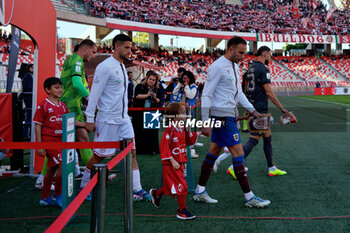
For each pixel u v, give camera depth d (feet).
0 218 9.21
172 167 9.13
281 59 140.15
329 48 147.64
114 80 10.11
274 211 9.59
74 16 84.48
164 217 9.30
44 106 10.34
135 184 10.98
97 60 37.14
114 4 105.91
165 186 9.20
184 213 9.09
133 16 106.73
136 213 9.69
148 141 18.89
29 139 14.73
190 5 132.67
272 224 8.59
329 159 16.93
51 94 10.54
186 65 119.65
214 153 10.44
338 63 140.26
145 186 12.43
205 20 130.21
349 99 83.97
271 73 134.62
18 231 8.29
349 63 139.85
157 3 120.98
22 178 13.74
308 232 8.02
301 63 139.13
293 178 13.29
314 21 146.51
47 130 10.40
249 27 134.72
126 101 10.68
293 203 10.25
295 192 11.40
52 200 10.37
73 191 9.33
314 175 13.71
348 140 23.30
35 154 14.38
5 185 12.71
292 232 8.03
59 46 69.77
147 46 126.93
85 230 8.29
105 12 97.81
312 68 137.90
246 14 142.41
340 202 10.27
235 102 10.20
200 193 10.57
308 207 9.86
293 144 21.89
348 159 16.88
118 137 10.50
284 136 25.62
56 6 80.02
